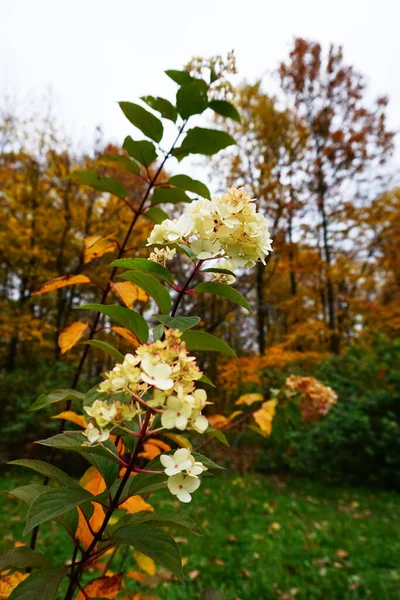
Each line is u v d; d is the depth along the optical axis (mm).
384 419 7203
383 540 4539
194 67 1448
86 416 898
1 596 1031
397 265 12633
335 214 12164
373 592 3281
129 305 1478
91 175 1554
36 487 963
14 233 8672
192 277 1011
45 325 8805
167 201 1581
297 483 7438
